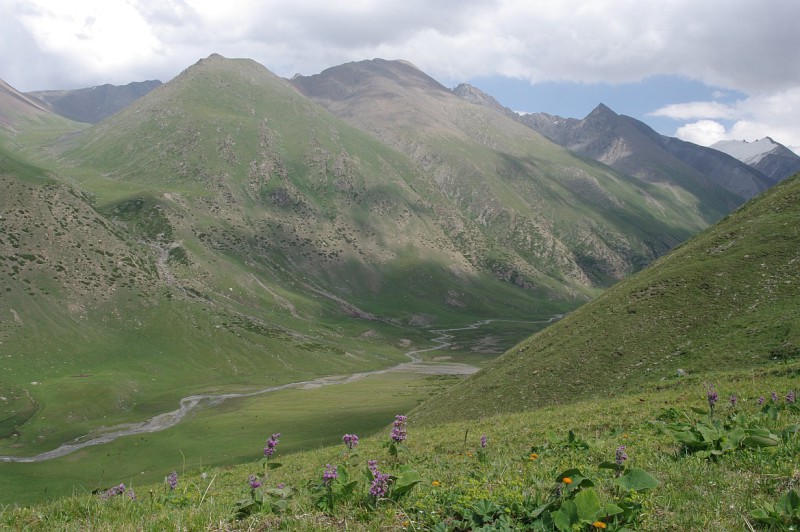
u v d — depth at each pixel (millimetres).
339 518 8695
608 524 7414
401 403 106688
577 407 32750
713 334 51188
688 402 24750
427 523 8211
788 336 42906
